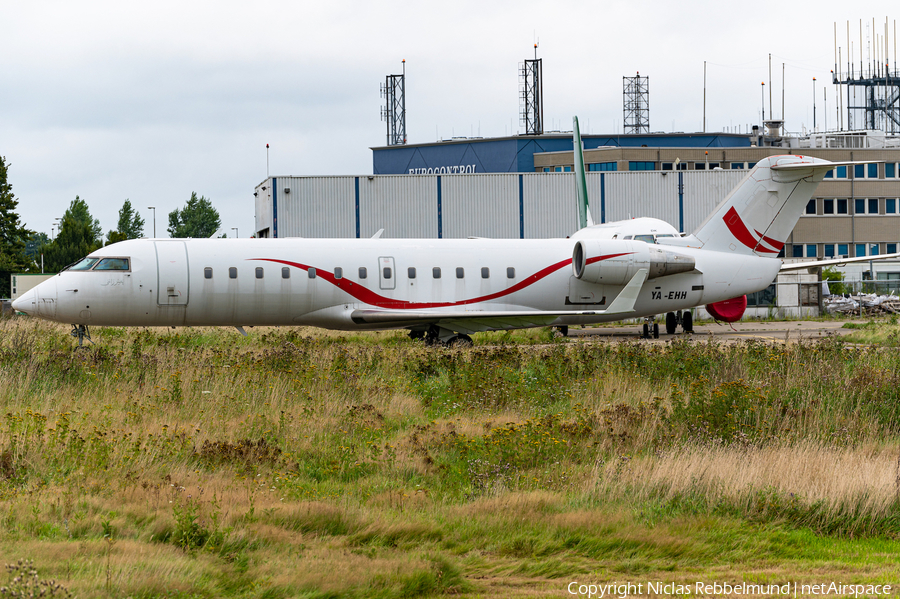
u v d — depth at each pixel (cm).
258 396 4719
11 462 3178
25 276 17162
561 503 3016
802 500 2934
